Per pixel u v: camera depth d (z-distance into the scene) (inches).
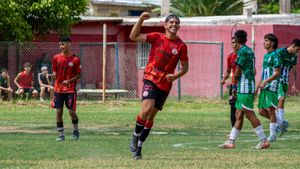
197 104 1932.8
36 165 763.4
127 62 2409.0
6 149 933.8
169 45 794.8
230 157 841.5
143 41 798.5
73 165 759.7
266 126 1392.7
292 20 2236.7
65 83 1059.3
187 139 1106.1
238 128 961.5
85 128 1323.8
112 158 831.7
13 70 2160.4
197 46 2309.3
